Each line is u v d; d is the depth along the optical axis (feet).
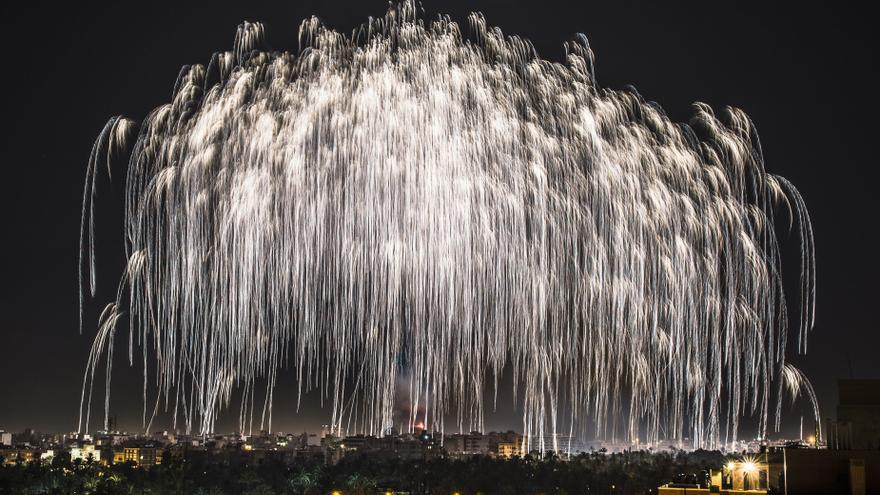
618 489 626.23
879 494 192.34
